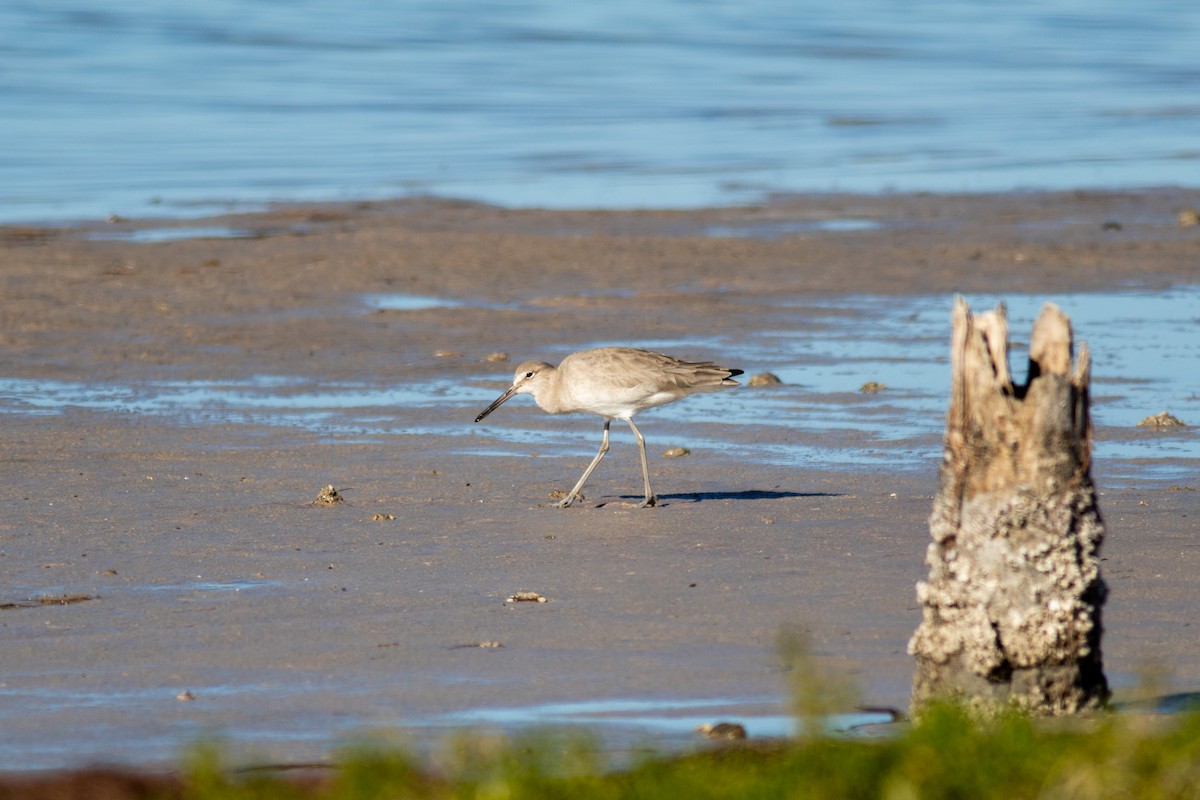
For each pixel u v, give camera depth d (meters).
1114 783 7.02
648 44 63.62
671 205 34.16
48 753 8.35
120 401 18.81
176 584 11.77
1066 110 50.22
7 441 16.84
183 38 60.00
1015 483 8.18
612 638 10.36
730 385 15.02
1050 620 8.21
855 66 59.69
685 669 9.70
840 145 43.44
